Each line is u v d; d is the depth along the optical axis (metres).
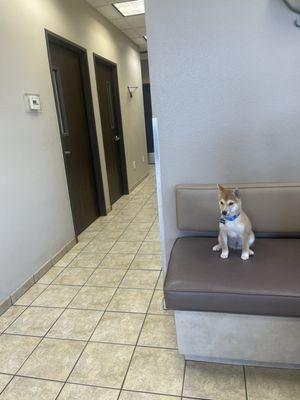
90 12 3.61
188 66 1.72
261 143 1.77
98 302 2.10
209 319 1.40
